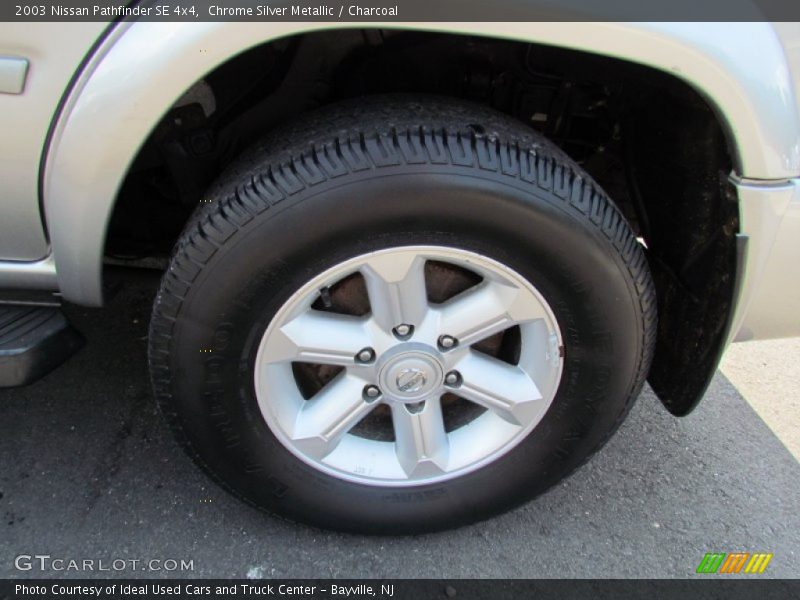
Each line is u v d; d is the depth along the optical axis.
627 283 1.50
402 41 1.63
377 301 1.52
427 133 1.37
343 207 1.34
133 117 1.31
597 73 1.56
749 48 1.33
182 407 1.54
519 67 1.68
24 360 1.55
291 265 1.40
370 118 1.42
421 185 1.34
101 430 2.17
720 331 1.59
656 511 2.01
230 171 1.52
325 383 1.78
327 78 1.70
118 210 1.93
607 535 1.92
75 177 1.38
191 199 1.79
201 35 1.24
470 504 1.79
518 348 1.73
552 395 1.64
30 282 1.60
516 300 1.52
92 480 2.00
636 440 2.27
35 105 1.33
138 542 1.82
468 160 1.35
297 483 1.70
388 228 1.38
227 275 1.38
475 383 1.66
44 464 2.04
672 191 1.69
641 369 1.64
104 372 2.40
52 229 1.47
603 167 2.05
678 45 1.28
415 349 1.59
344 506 1.74
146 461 2.07
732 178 1.44
